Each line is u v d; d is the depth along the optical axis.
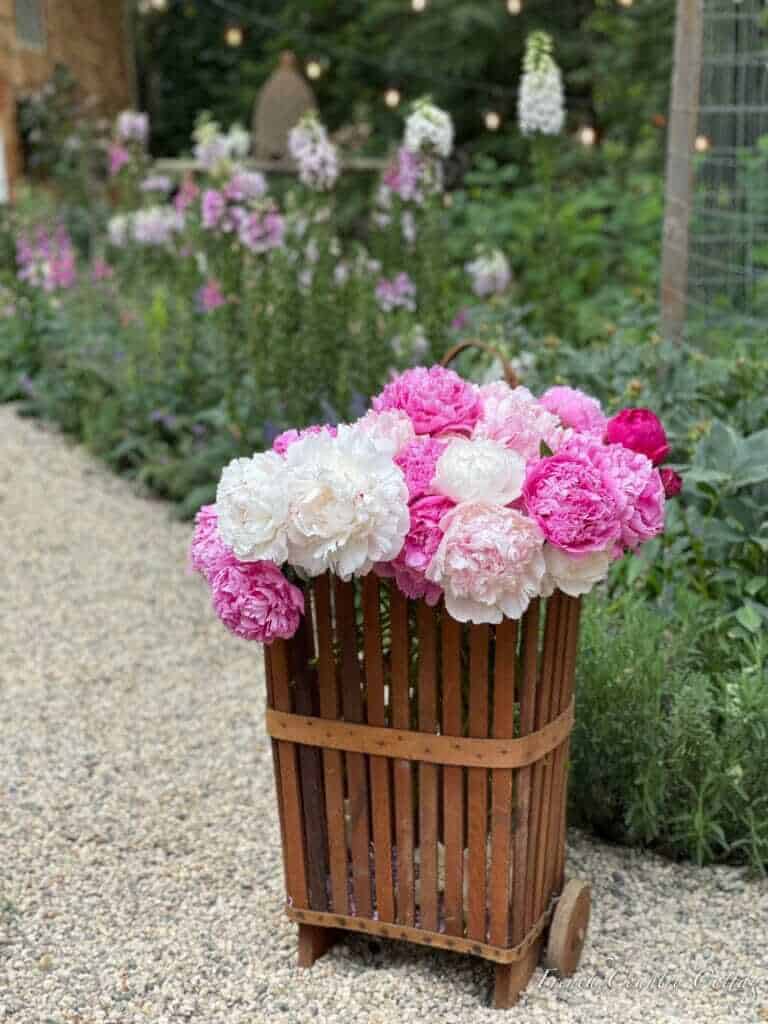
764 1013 2.30
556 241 5.85
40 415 6.45
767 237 4.44
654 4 9.43
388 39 13.24
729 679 2.91
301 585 2.23
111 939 2.56
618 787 2.88
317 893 2.39
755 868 2.76
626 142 9.97
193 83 15.08
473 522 2.00
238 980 2.42
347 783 2.33
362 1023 2.27
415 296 5.31
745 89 4.42
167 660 4.07
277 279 4.99
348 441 2.01
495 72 12.71
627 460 2.17
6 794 3.19
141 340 5.81
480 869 2.25
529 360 4.45
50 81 10.38
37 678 3.93
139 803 3.15
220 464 5.22
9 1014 2.29
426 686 2.20
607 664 2.84
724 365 3.89
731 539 3.21
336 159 5.14
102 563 4.84
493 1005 2.31
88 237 9.18
